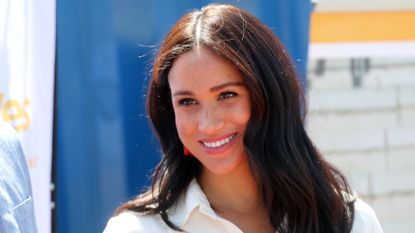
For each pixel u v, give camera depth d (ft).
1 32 8.18
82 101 9.05
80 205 9.09
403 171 17.44
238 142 6.57
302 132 6.88
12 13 8.25
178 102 6.48
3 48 8.19
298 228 6.73
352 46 12.89
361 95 17.17
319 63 16.87
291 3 9.70
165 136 7.02
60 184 9.02
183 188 6.82
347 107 17.10
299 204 6.72
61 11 8.95
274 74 6.54
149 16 9.25
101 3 9.07
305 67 9.70
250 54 6.42
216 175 6.81
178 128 6.52
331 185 6.91
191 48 6.35
